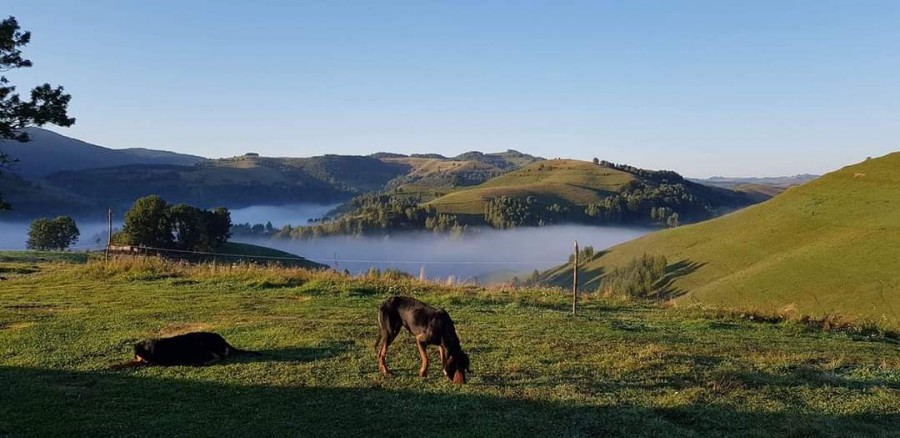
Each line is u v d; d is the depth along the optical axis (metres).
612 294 20.72
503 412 7.80
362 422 7.32
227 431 6.91
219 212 85.62
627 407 8.17
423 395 8.41
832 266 74.25
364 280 20.50
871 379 10.07
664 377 9.66
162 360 9.62
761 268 82.81
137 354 9.66
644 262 102.19
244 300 16.62
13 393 8.05
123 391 8.27
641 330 14.12
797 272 75.75
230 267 22.73
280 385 8.68
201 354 9.87
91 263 23.09
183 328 12.48
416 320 9.31
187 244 71.62
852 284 66.19
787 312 17.47
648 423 7.59
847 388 9.44
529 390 8.74
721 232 114.00
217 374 9.16
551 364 10.20
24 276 22.31
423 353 9.30
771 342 13.40
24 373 9.06
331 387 8.65
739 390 9.09
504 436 7.01
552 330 13.26
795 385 9.51
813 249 83.44
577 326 13.93
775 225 103.31
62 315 13.88
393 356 10.51
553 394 8.59
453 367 8.99
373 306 16.06
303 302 16.50
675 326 15.03
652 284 93.75
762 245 96.69
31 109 20.17
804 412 8.23
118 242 68.38
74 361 9.82
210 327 12.62
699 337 13.54
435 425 7.30
